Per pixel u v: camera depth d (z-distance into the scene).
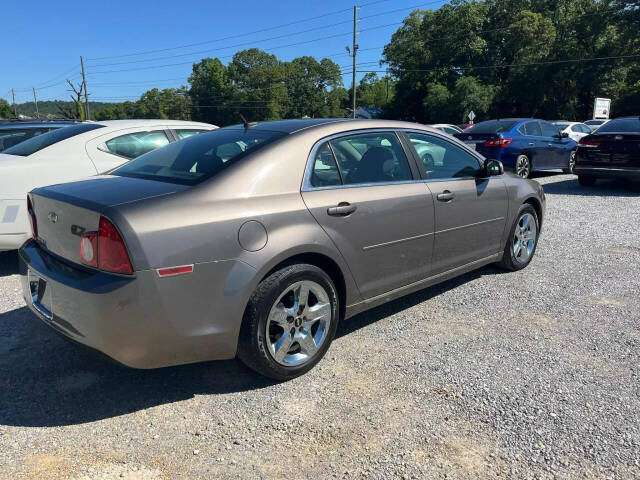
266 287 2.85
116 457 2.39
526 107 51.88
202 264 2.63
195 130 6.55
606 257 5.61
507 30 52.16
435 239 3.91
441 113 52.19
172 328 2.59
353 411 2.75
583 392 2.91
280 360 2.99
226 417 2.71
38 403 2.85
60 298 2.68
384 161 3.65
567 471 2.27
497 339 3.62
